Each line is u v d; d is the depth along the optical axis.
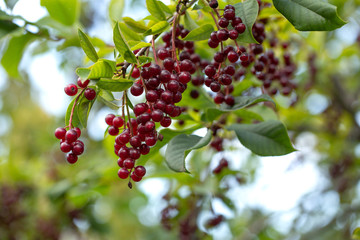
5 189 1.49
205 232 1.10
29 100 2.46
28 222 1.50
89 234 1.62
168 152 0.74
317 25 0.71
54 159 1.62
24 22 0.90
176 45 0.78
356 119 1.58
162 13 0.74
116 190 1.73
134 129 0.70
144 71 0.68
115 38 0.67
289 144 0.77
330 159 1.74
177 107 0.69
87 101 0.69
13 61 0.96
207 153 1.11
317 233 1.59
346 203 1.62
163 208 1.18
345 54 1.54
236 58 0.71
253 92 0.94
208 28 0.72
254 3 0.72
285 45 0.94
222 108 0.80
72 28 0.95
